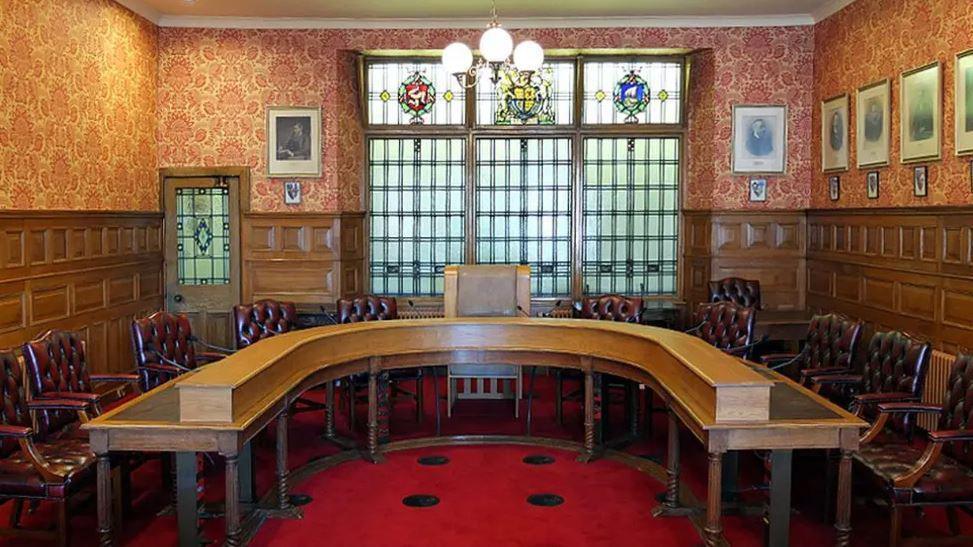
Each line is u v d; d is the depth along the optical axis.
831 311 7.80
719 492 3.76
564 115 8.97
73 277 6.66
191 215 8.48
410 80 8.95
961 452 4.06
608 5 7.78
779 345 7.83
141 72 7.96
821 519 4.59
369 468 5.58
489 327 6.04
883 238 6.81
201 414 3.77
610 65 8.90
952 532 4.29
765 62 8.34
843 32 7.61
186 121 8.40
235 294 8.48
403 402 7.41
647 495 5.03
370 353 5.73
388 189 9.10
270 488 5.16
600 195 9.06
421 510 4.79
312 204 8.45
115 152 7.45
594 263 9.10
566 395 7.43
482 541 4.32
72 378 4.74
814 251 8.19
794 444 3.72
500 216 9.09
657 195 9.05
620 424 6.69
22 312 5.95
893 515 3.92
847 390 5.00
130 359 7.75
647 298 9.08
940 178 6.06
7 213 5.70
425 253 9.14
